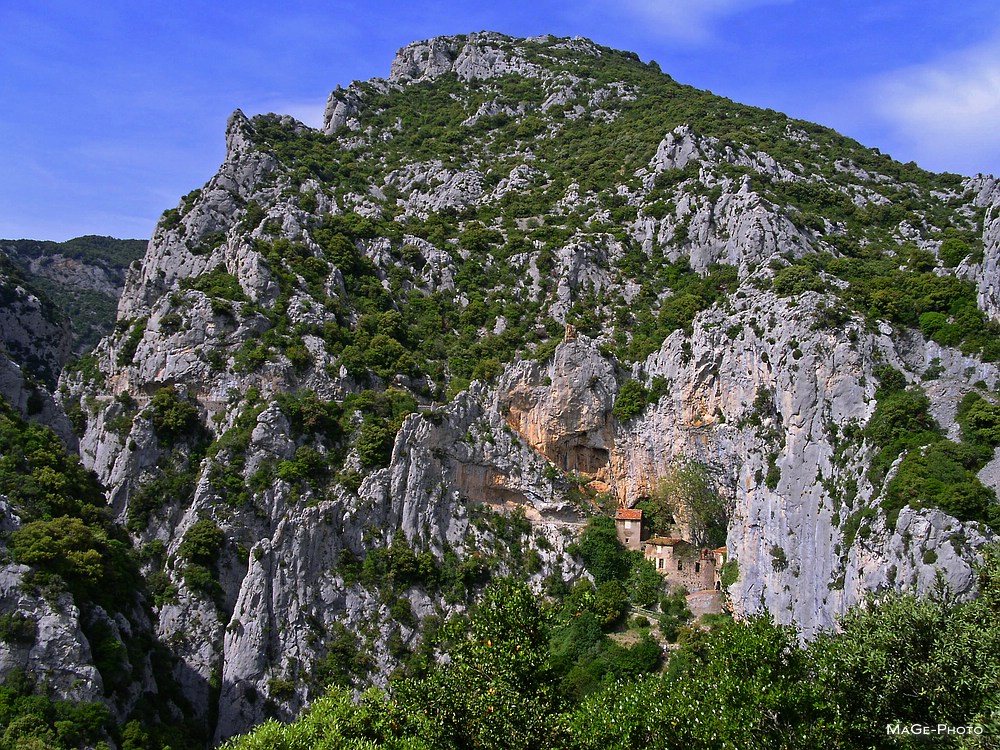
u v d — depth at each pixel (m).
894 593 59.94
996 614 52.25
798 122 180.25
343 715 70.25
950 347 99.44
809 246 126.81
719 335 115.25
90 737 77.38
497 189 164.38
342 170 171.12
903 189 149.12
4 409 102.12
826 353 101.75
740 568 105.06
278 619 102.00
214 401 117.94
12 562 83.31
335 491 109.56
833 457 96.69
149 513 109.50
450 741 57.75
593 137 178.50
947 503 78.56
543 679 60.62
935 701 49.62
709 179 141.25
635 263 137.75
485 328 134.50
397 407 118.00
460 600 107.62
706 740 50.03
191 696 98.12
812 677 52.12
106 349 136.00
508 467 117.50
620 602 104.88
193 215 145.00
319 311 125.50
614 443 121.75
